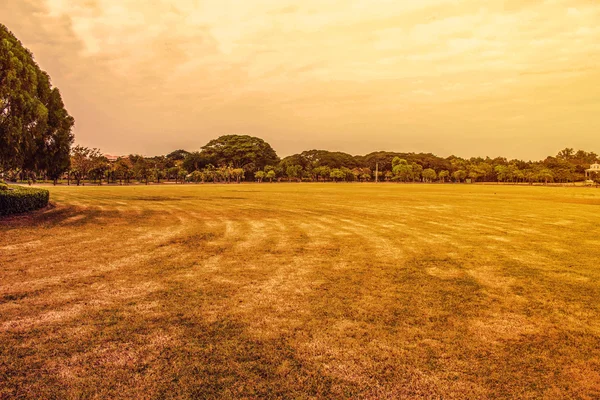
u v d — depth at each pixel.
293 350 4.11
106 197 26.48
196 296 5.85
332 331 4.61
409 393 3.35
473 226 14.41
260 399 3.23
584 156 134.12
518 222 15.78
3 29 14.28
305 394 3.31
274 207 21.22
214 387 3.40
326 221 15.38
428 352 4.11
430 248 9.99
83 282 6.49
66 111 18.77
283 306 5.46
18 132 14.00
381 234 12.24
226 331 4.57
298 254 9.05
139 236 11.10
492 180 120.94
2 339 4.30
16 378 3.52
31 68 14.97
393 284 6.63
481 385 3.49
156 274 7.06
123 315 5.04
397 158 126.69
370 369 3.75
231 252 9.16
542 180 101.50
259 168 107.31
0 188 16.34
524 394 3.36
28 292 5.92
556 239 11.59
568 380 3.60
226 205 22.02
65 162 19.05
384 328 4.73
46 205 17.47
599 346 4.31
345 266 7.91
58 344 4.19
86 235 11.05
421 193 40.88
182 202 23.64
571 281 6.96
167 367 3.72
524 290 6.38
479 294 6.14
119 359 3.88
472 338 4.48
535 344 4.34
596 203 27.14
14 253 8.58
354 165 134.12
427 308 5.45
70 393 3.30
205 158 100.12
